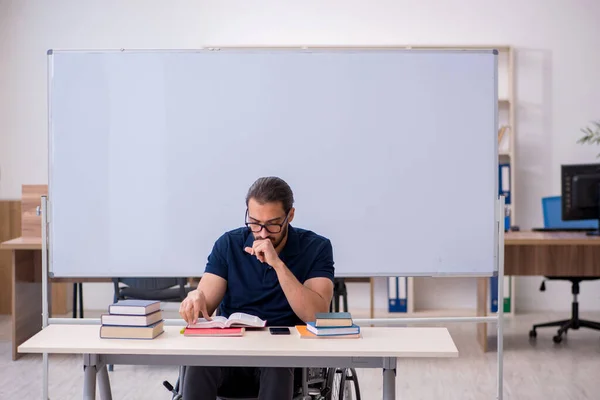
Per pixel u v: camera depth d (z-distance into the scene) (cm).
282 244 284
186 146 376
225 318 266
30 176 672
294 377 273
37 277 512
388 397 241
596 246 519
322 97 375
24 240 499
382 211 377
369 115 375
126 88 373
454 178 375
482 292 526
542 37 661
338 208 377
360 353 235
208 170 377
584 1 657
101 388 272
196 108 375
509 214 577
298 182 378
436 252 377
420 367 472
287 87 375
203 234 378
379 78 373
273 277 281
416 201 376
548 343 538
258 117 376
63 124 374
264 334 257
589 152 662
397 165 375
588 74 660
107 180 376
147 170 376
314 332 253
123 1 667
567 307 671
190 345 240
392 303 658
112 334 250
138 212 377
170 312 672
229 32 667
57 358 489
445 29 663
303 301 268
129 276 379
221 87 375
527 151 666
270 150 376
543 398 405
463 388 425
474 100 373
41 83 669
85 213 377
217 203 377
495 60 372
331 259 287
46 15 668
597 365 475
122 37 668
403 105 374
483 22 662
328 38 665
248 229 291
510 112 652
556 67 661
